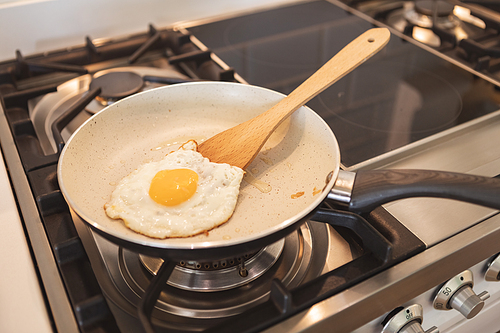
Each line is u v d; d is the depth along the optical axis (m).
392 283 0.48
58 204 0.53
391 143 0.64
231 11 0.99
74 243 0.49
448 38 0.85
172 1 0.92
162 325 0.47
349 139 0.65
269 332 0.45
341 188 0.50
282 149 0.59
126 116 0.60
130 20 0.90
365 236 0.50
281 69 0.79
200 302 0.49
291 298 0.45
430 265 0.50
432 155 0.63
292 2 1.04
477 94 0.73
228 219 0.51
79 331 0.45
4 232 0.52
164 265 0.46
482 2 0.93
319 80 0.59
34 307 0.46
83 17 0.86
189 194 0.51
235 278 0.50
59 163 0.50
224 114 0.63
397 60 0.82
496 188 0.46
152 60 0.86
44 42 0.84
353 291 0.47
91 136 0.56
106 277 0.50
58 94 0.75
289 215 0.52
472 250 0.52
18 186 0.57
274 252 0.52
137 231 0.49
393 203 0.56
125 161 0.58
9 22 0.81
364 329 0.51
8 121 0.68
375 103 0.72
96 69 0.82
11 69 0.78
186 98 0.62
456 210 0.55
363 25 0.93
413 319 0.52
